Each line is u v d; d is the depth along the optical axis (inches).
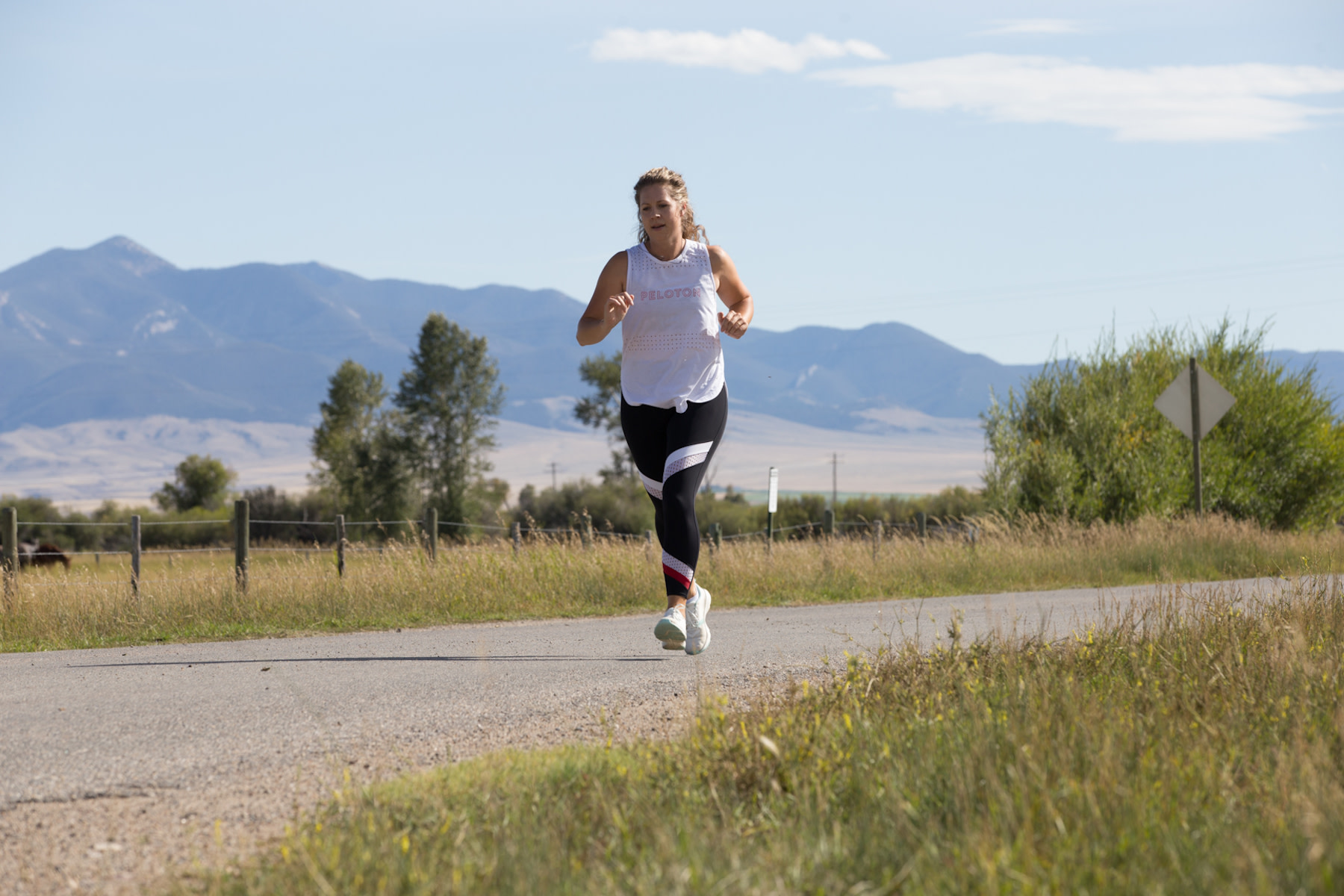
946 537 1434.5
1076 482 1823.3
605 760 346.6
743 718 383.2
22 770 364.8
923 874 235.5
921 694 410.6
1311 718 351.3
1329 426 1957.4
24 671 599.8
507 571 1010.1
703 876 236.1
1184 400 1542.8
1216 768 300.4
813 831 270.7
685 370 457.7
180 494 7815.0
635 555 1082.1
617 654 625.6
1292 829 246.2
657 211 452.1
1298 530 1911.9
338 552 1023.6
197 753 387.2
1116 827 256.1
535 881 239.3
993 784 275.0
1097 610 839.7
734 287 476.7
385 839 271.3
